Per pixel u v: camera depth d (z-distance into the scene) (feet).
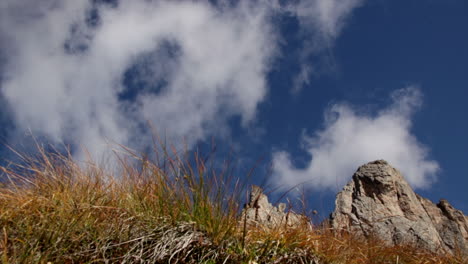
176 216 17.42
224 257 16.43
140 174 19.12
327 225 21.31
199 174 18.12
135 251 15.97
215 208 17.67
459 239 32.94
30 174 18.67
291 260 17.52
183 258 15.94
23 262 13.53
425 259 23.25
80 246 15.48
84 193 17.70
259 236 18.48
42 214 15.81
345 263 18.88
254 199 19.36
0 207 16.35
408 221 31.30
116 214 16.84
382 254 22.02
